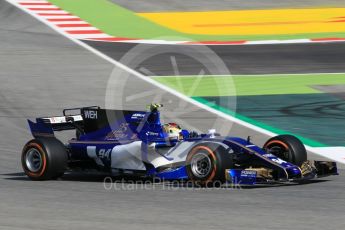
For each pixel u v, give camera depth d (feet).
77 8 365.81
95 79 240.32
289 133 173.06
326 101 208.95
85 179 129.18
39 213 96.63
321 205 99.40
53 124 131.44
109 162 125.08
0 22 336.29
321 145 161.27
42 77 243.40
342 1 382.63
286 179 112.68
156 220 90.63
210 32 325.42
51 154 124.67
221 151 113.19
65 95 218.38
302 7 370.32
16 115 195.52
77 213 96.17
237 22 343.26
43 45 296.30
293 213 93.91
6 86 230.68
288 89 226.17
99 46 296.10
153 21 344.08
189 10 367.04
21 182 125.18
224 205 100.01
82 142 129.29
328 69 257.34
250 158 117.70
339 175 128.47
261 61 271.90
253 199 104.22
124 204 102.22
